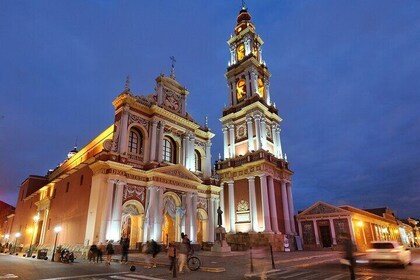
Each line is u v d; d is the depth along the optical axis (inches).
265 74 1867.6
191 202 1240.2
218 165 1699.1
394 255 627.5
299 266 657.0
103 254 884.0
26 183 1860.2
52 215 1291.8
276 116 1742.1
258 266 657.6
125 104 1149.7
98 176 990.4
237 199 1558.8
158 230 1056.2
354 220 1587.1
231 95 1855.3
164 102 1318.9
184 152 1333.7
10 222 2082.9
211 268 569.6
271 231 1359.5
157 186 1109.7
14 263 740.0
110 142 1056.8
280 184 1583.4
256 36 1940.2
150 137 1203.2
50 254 1057.5
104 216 935.0
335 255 995.9
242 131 1696.6
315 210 1652.3
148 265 667.4
